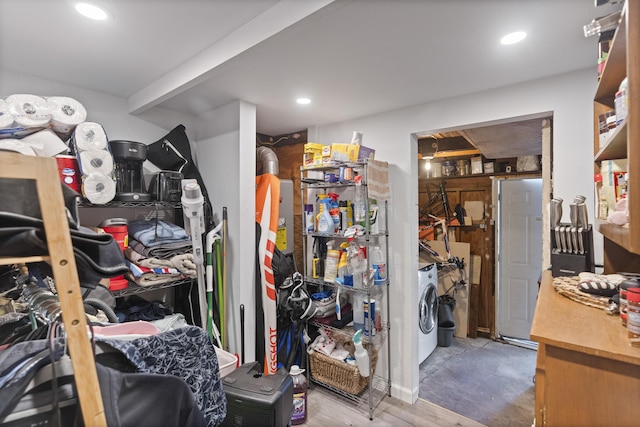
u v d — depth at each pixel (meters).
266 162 2.73
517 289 3.82
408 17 1.28
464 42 1.50
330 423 2.23
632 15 0.65
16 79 1.86
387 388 2.56
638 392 0.70
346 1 1.09
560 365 0.78
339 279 2.47
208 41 1.55
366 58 1.65
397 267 2.53
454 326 3.64
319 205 2.67
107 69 1.84
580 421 0.76
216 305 2.33
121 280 1.87
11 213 0.53
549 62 1.70
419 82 1.97
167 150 2.31
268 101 2.32
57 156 1.65
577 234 1.37
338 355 2.54
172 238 2.09
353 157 2.31
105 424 0.57
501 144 3.27
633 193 0.65
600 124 1.31
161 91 1.95
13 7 1.25
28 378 0.56
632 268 1.38
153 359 0.75
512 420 2.29
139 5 1.25
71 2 1.22
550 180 2.10
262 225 2.47
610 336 0.79
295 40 1.47
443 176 4.28
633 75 0.65
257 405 1.56
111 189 1.77
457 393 2.64
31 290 0.88
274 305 2.40
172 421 0.68
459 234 4.16
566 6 1.21
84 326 0.56
